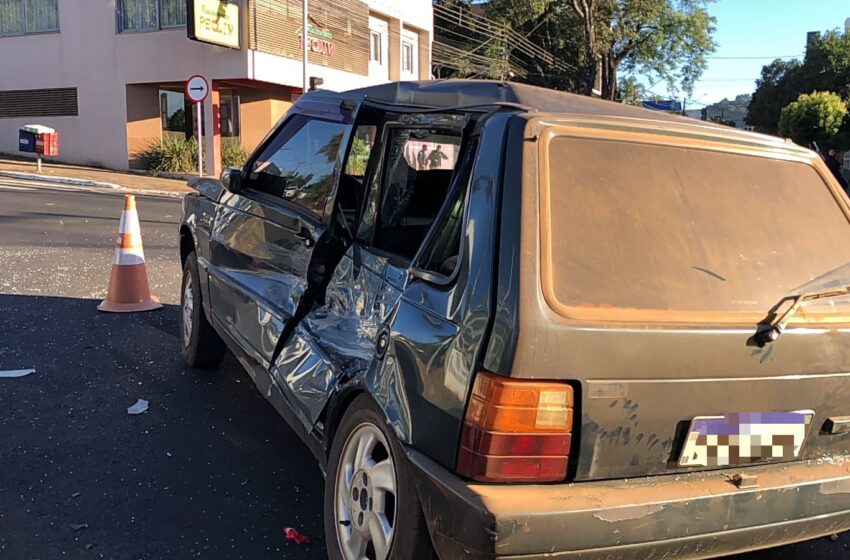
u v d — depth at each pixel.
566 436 2.18
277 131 4.64
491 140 2.49
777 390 2.44
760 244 2.58
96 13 22.84
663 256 2.40
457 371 2.25
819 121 37.97
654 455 2.31
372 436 2.70
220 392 4.89
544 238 2.26
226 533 3.23
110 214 13.25
